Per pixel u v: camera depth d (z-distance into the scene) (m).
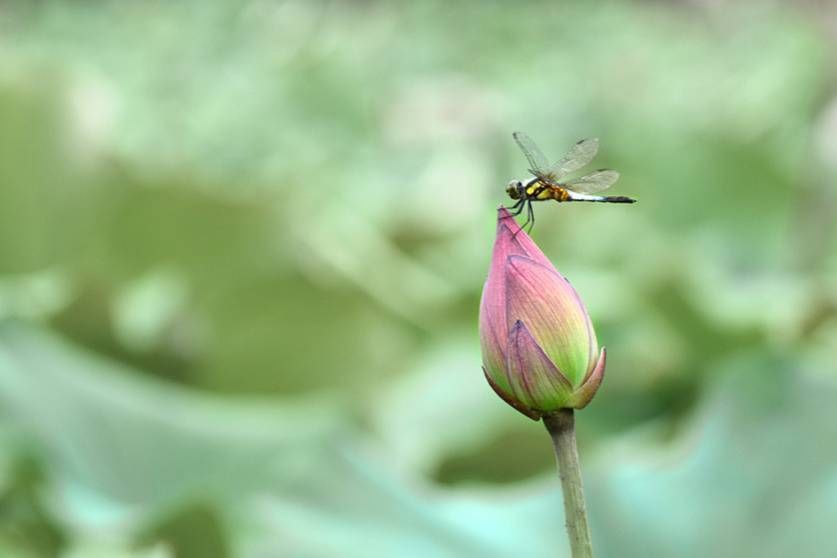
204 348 3.20
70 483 2.34
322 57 6.94
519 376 1.73
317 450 2.30
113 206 3.26
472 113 6.15
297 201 3.28
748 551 2.22
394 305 3.33
